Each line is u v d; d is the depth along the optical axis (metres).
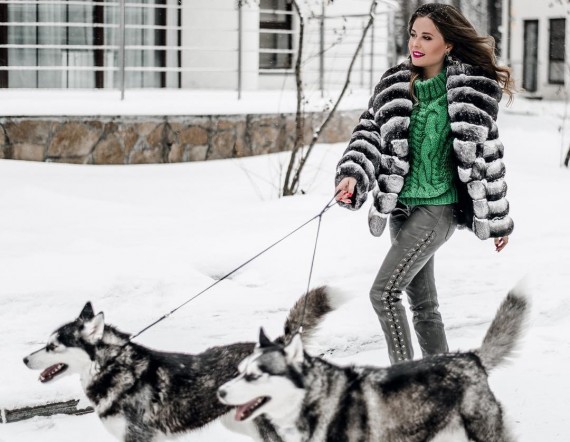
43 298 7.78
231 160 14.59
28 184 11.98
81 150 13.46
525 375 6.29
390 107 5.53
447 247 10.23
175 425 4.82
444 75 5.51
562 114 27.19
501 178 5.50
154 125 13.95
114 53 17.50
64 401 5.68
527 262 9.55
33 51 16.84
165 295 8.15
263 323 7.48
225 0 18.06
